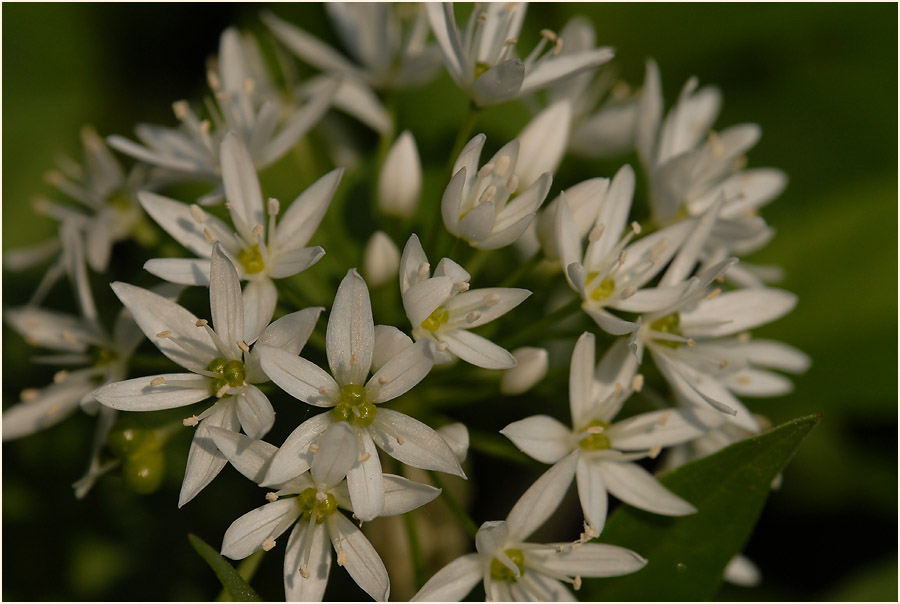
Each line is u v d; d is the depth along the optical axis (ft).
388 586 0.74
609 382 0.77
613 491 0.77
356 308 0.74
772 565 0.84
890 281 0.89
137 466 0.78
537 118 0.80
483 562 0.75
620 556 0.75
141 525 0.84
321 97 0.81
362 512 0.73
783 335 0.89
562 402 0.84
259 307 0.76
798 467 0.86
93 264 0.82
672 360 0.79
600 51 0.80
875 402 0.88
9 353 0.87
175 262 0.76
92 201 0.86
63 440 0.85
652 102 0.83
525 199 0.77
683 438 0.77
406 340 0.74
